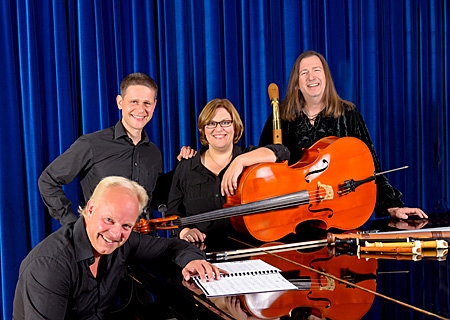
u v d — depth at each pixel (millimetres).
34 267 1370
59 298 1386
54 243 1423
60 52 2596
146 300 1828
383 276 1404
